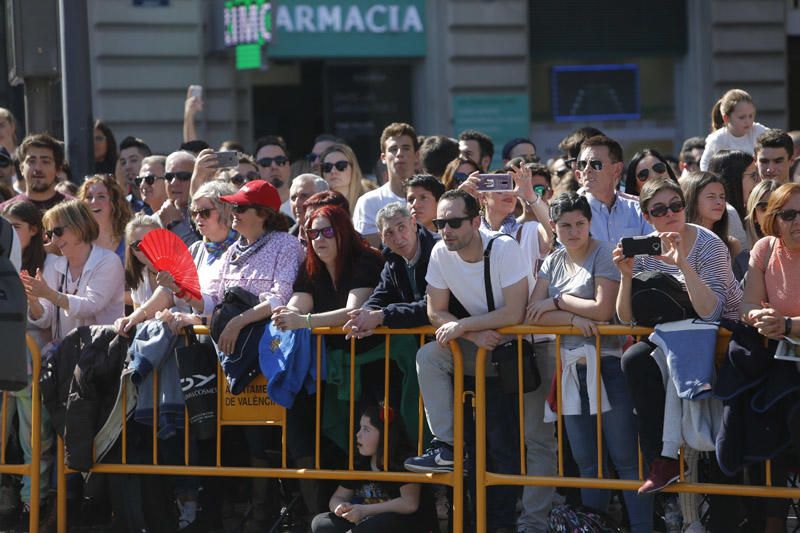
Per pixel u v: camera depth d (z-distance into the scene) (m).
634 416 20.45
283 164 31.56
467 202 20.41
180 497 23.77
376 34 54.25
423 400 21.02
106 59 51.25
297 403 21.88
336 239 21.83
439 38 54.75
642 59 58.03
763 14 56.62
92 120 28.28
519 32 55.09
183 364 21.94
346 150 29.78
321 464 22.03
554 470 21.47
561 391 20.52
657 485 19.67
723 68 56.75
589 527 20.47
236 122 53.62
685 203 21.50
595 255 20.64
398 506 21.44
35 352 22.50
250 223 22.58
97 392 22.19
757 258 19.77
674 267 20.44
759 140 25.86
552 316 20.39
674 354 19.34
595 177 24.12
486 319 20.45
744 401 19.14
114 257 24.22
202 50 52.50
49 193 27.59
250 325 21.69
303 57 53.91
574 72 57.47
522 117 55.28
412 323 20.97
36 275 23.42
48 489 23.36
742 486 19.52
